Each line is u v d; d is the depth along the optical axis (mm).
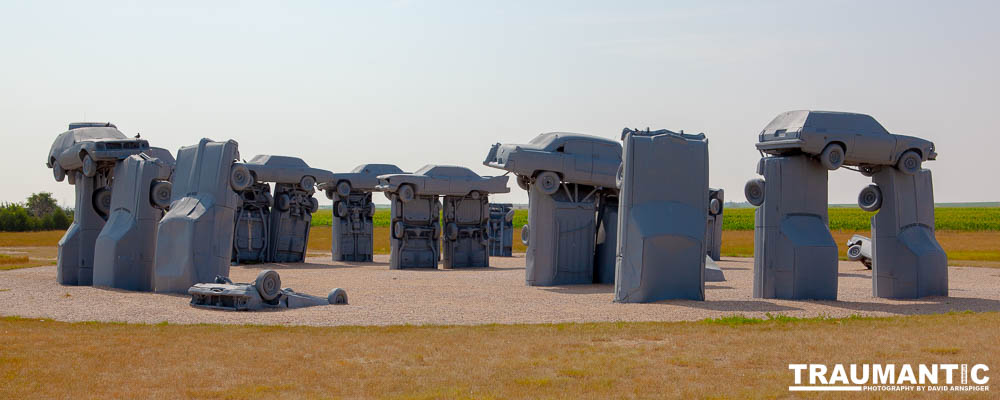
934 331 13875
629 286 19891
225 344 12656
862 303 19578
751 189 21312
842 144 20562
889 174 21641
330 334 13703
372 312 17094
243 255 38281
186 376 10461
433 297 21000
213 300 17844
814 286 20469
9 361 11258
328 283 26031
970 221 110750
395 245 36531
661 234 19719
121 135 25766
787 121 20969
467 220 38625
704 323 15188
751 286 25359
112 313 16703
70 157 25328
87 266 25047
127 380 10242
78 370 10750
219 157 21812
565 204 27688
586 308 18203
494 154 28625
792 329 14258
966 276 30141
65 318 15969
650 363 11242
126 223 23516
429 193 37094
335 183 42406
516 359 11539
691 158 20625
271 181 39094
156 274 21656
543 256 27109
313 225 115188
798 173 20875
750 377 10375
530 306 18688
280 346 12508
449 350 12211
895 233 21516
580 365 11102
